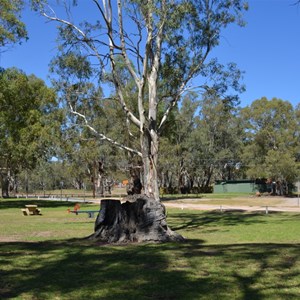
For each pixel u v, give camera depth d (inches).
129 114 668.1
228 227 813.9
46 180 3941.9
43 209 1430.9
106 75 705.0
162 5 621.9
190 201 1968.5
